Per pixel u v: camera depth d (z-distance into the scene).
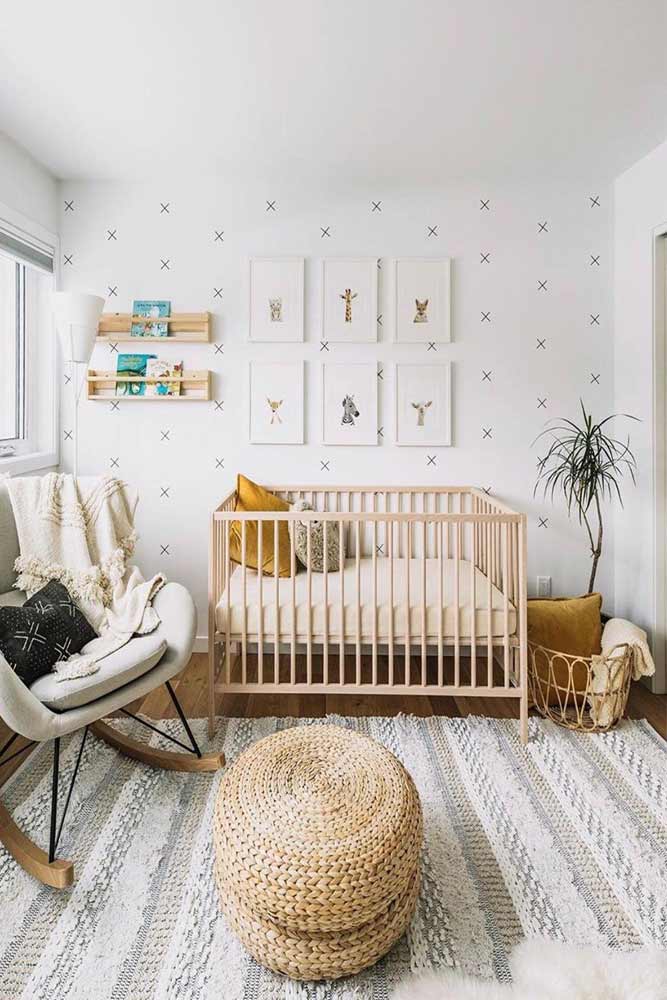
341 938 1.30
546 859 1.68
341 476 3.13
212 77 2.15
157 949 1.40
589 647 2.55
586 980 1.29
